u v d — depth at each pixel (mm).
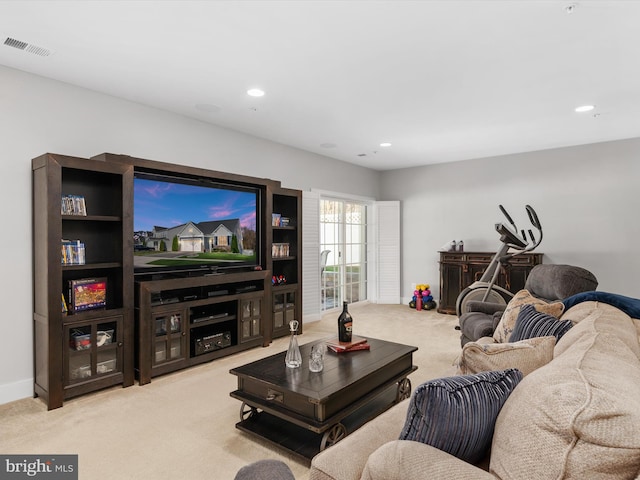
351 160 6445
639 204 5031
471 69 3014
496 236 6129
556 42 2600
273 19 2311
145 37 2518
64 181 3180
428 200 6820
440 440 1019
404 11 2232
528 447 827
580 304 2354
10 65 2908
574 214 5461
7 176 2922
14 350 2938
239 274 4035
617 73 3094
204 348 3729
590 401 778
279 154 5281
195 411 2693
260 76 3131
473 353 1385
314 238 5734
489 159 6180
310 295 5652
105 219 3102
